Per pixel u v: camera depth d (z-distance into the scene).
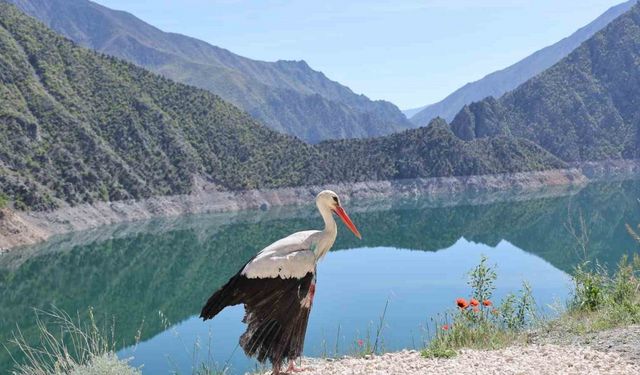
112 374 9.70
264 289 8.45
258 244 107.75
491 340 12.05
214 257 94.25
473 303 13.79
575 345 11.12
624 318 12.62
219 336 37.31
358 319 43.75
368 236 119.50
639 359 9.60
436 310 47.16
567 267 65.25
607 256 70.94
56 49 191.12
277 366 8.80
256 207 176.50
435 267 76.88
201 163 183.12
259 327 8.59
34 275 78.00
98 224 133.62
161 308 58.22
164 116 191.00
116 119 177.25
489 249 92.62
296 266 8.56
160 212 155.12
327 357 11.76
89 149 155.38
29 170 133.62
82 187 140.12
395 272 74.06
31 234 107.50
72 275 78.88
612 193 188.62
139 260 91.31
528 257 78.94
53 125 154.88
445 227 129.38
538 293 47.03
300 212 168.00
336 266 81.94
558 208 150.62
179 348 33.69
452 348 11.55
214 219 151.88
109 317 52.62
